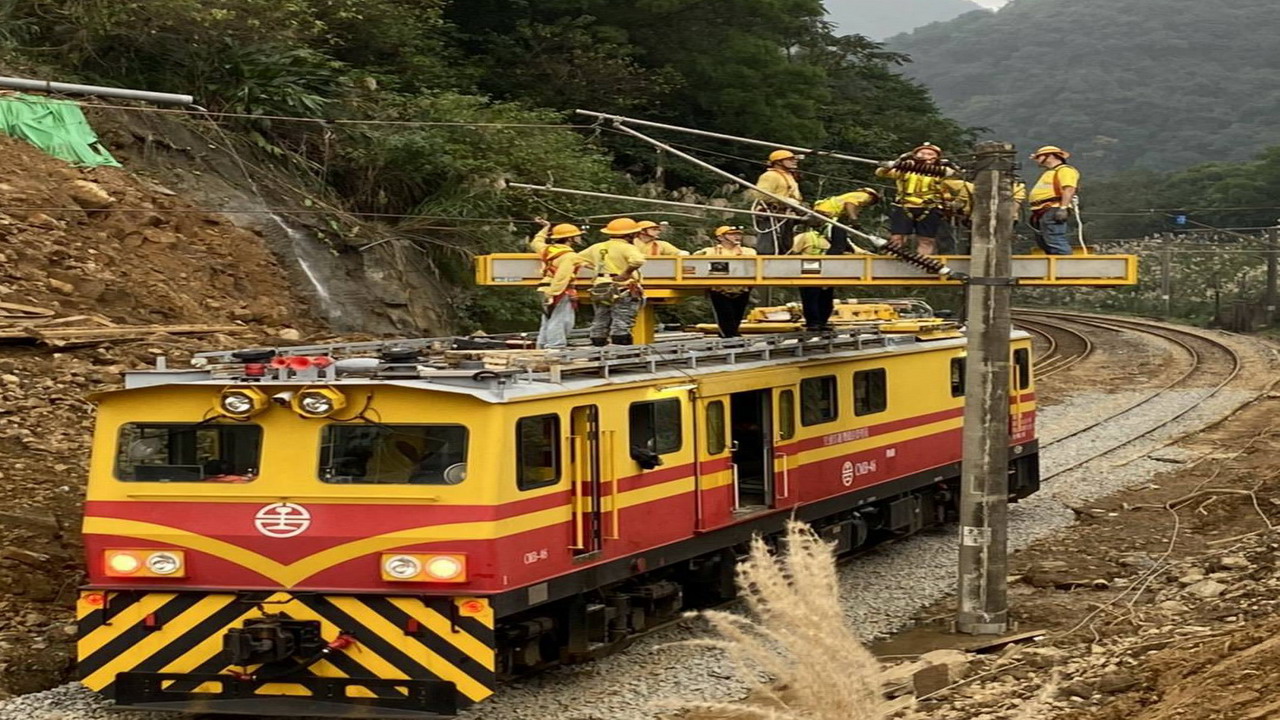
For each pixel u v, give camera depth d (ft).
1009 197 42.88
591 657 38.47
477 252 81.87
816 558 20.98
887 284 48.91
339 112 85.56
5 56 72.38
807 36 166.81
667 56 130.62
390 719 32.78
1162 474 72.43
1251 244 250.98
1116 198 282.77
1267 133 521.24
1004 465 43.06
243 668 33.63
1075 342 147.74
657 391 40.22
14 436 46.47
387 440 33.68
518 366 36.04
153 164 71.36
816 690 20.39
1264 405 98.17
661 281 48.91
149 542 34.09
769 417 46.11
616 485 37.86
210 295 64.08
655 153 124.36
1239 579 46.26
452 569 32.76
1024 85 644.27
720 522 43.14
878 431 53.42
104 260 61.41
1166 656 35.04
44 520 41.52
